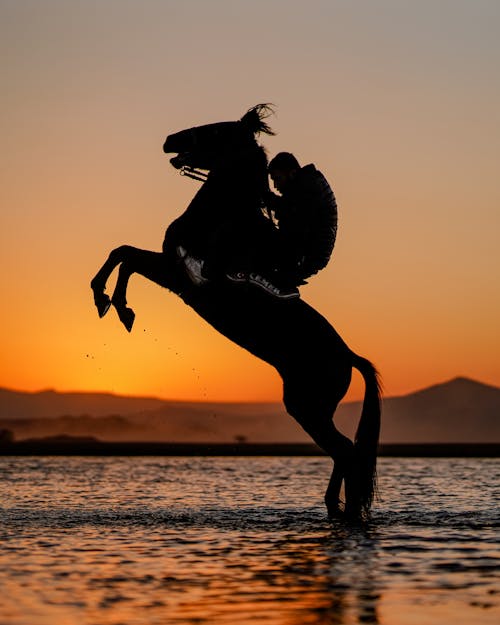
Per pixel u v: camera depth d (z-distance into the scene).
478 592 9.06
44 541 12.06
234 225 14.79
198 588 9.20
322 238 14.80
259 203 15.04
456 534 12.73
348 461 14.62
